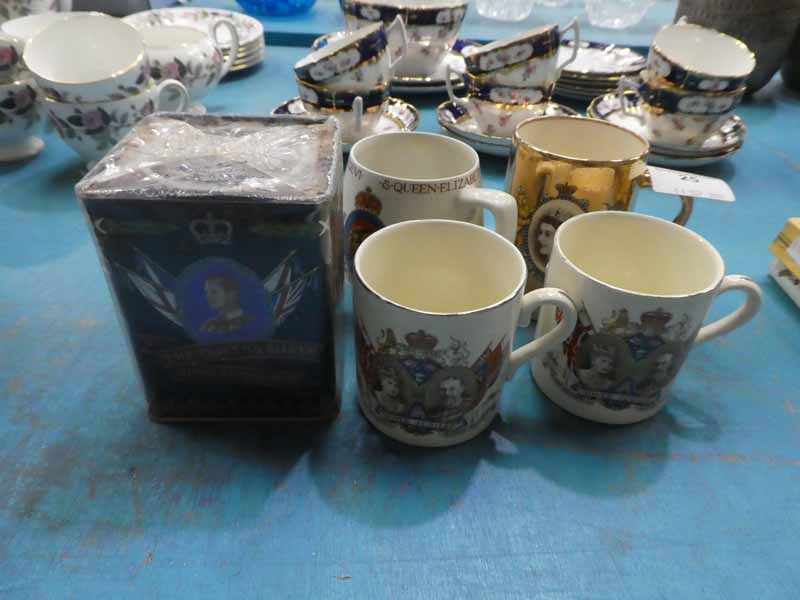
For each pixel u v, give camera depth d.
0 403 0.37
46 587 0.28
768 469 0.35
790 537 0.32
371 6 0.74
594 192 0.40
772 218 0.59
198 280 0.30
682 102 0.61
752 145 0.74
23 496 0.32
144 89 0.57
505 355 0.33
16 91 0.58
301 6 1.02
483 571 0.29
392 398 0.33
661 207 0.60
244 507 0.32
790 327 0.46
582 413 0.37
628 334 0.33
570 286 0.34
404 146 0.46
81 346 0.41
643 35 1.00
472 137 0.64
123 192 0.28
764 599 0.29
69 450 0.34
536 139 0.46
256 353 0.33
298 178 0.30
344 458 0.34
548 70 0.63
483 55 0.62
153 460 0.34
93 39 0.59
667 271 0.38
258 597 0.28
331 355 0.34
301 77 0.61
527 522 0.32
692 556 0.30
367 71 0.59
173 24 0.81
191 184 0.28
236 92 0.79
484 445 0.36
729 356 0.43
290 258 0.30
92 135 0.56
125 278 0.30
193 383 0.35
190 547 0.30
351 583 0.28
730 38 0.67
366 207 0.41
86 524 0.30
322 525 0.31
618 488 0.34
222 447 0.35
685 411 0.39
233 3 1.09
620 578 0.29
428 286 0.38
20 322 0.43
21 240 0.51
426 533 0.31
